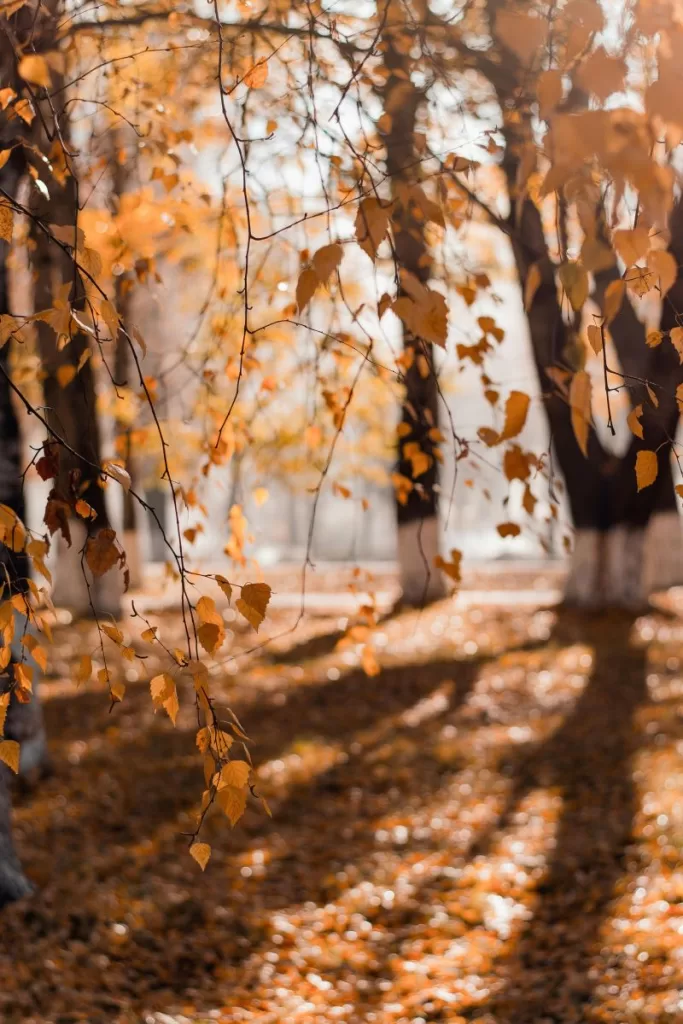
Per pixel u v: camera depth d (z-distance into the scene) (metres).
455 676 11.70
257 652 13.05
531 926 5.63
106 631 2.41
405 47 3.40
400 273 2.24
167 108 4.70
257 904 6.00
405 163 3.82
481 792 8.02
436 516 15.89
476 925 5.73
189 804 7.66
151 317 11.27
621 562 14.68
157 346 11.23
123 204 4.41
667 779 7.60
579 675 11.40
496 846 6.88
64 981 4.77
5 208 2.50
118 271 4.58
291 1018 4.63
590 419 1.91
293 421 11.69
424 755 8.98
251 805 7.75
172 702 2.41
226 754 2.38
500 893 6.11
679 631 13.19
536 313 7.57
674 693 10.34
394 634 13.95
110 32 4.62
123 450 4.49
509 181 4.40
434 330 2.09
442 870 6.50
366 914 5.89
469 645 13.12
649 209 1.59
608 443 14.67
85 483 3.09
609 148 1.58
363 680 11.59
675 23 1.74
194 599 16.84
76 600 14.84
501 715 10.19
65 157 2.84
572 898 5.88
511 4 2.85
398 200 2.68
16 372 6.06
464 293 3.95
